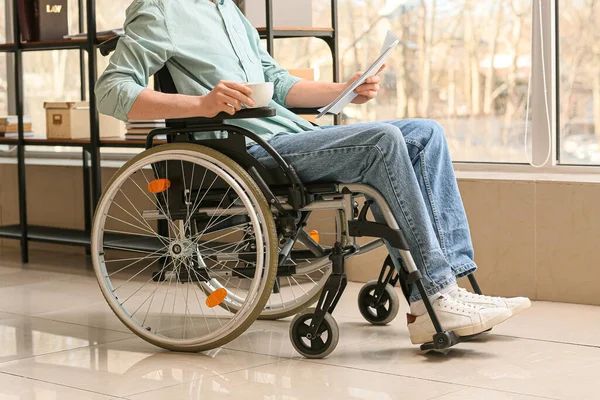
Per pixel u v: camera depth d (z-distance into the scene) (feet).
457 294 8.61
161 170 9.26
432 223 8.65
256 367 8.47
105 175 15.83
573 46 12.26
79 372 8.44
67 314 11.14
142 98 8.86
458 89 13.28
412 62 13.66
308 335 8.66
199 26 9.61
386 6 13.79
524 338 9.36
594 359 8.49
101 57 16.58
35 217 16.83
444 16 13.32
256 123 9.41
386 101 13.96
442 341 8.36
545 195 11.30
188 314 10.84
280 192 8.79
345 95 8.63
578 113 12.30
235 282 12.66
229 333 8.86
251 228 9.61
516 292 11.59
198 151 8.79
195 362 8.72
